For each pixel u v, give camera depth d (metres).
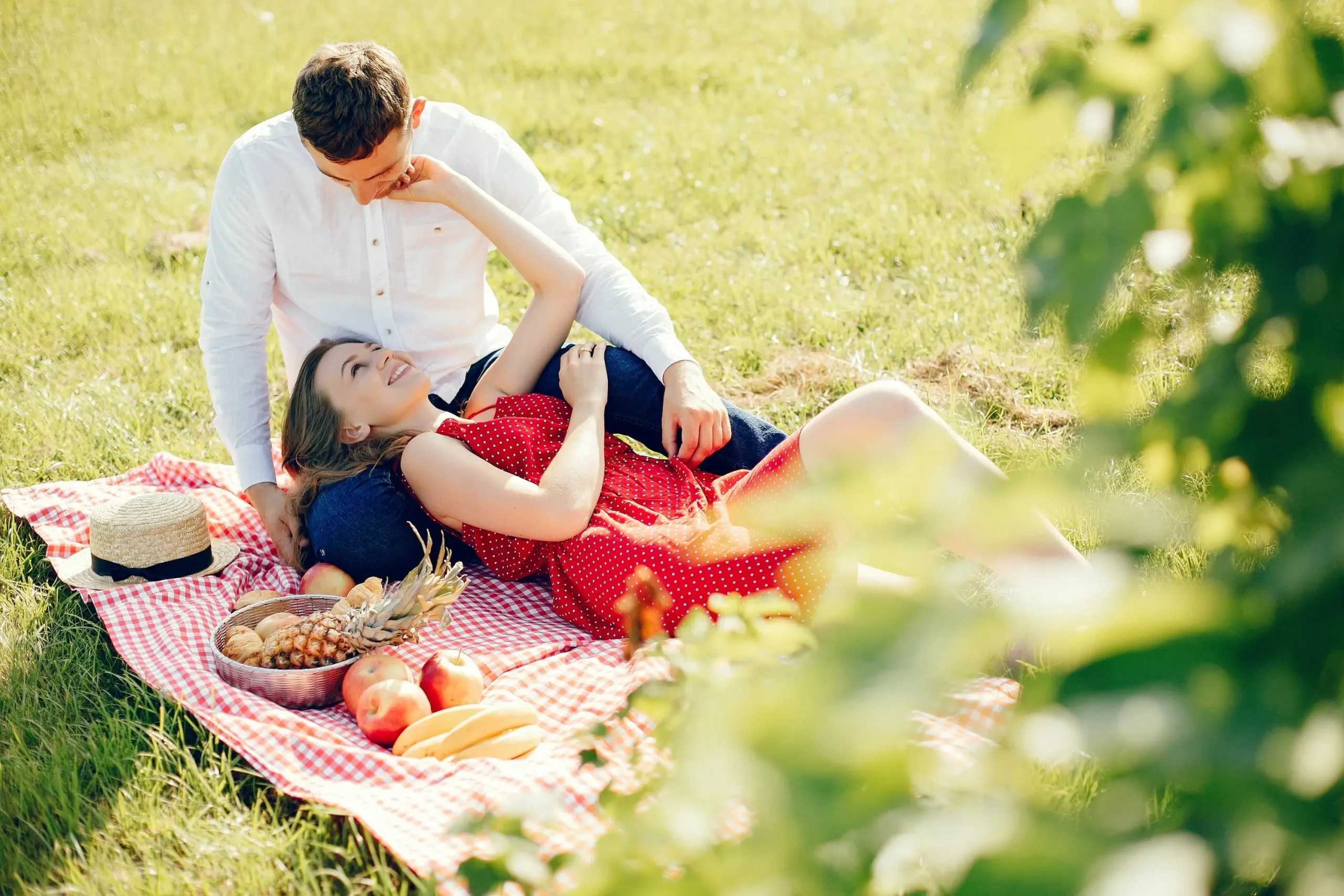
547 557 3.29
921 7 11.52
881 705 0.61
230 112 9.26
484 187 3.79
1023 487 0.69
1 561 3.60
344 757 2.58
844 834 0.64
